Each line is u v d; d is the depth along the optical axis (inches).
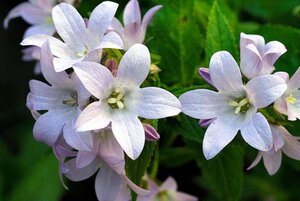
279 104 10.7
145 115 10.4
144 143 10.7
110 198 11.1
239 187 13.1
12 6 18.7
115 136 10.3
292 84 10.9
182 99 10.7
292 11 15.6
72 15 10.9
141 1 14.1
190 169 17.1
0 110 18.1
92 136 10.4
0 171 16.8
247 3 15.7
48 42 10.3
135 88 10.6
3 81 18.4
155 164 12.9
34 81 10.9
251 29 14.5
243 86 10.6
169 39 13.1
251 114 10.6
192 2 13.1
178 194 13.7
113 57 10.8
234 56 12.0
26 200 16.0
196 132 11.7
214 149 10.5
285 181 16.5
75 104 10.8
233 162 12.9
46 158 16.2
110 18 10.8
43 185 16.1
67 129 10.4
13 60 18.5
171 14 13.1
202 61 13.7
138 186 10.9
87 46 10.9
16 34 18.7
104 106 10.5
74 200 17.2
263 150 10.2
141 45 10.5
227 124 10.7
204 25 13.8
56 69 10.2
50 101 10.9
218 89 10.7
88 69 10.2
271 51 10.5
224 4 13.8
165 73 13.1
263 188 16.6
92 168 11.3
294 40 13.3
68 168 10.8
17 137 17.7
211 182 13.2
